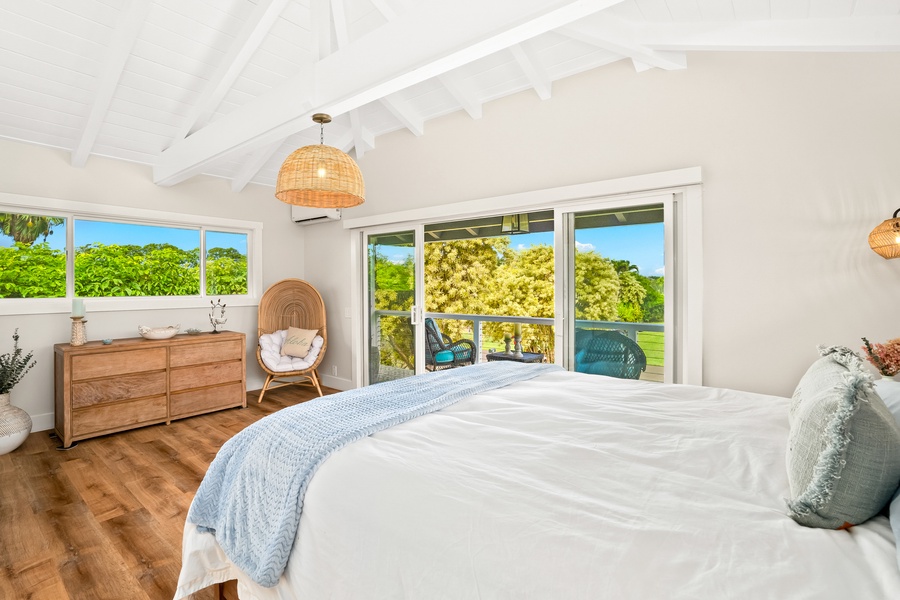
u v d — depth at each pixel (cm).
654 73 286
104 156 397
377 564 99
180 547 206
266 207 518
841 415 83
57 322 377
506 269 754
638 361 299
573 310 327
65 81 315
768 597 67
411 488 108
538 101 338
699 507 94
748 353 259
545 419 159
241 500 141
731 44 239
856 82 227
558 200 325
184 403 398
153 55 313
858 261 228
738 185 259
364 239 480
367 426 145
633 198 297
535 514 93
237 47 305
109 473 286
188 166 370
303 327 516
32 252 374
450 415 166
